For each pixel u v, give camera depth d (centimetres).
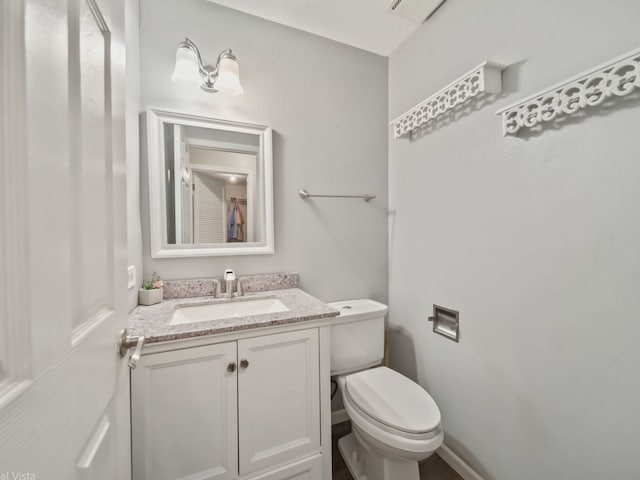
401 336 174
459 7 130
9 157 28
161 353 88
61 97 36
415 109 143
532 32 99
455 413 134
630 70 75
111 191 56
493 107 114
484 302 119
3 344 27
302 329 108
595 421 84
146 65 130
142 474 85
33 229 30
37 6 31
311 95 164
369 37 167
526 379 103
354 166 176
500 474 112
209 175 141
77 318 41
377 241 183
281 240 157
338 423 167
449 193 137
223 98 144
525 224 102
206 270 141
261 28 151
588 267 85
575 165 87
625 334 77
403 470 112
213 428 94
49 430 33
